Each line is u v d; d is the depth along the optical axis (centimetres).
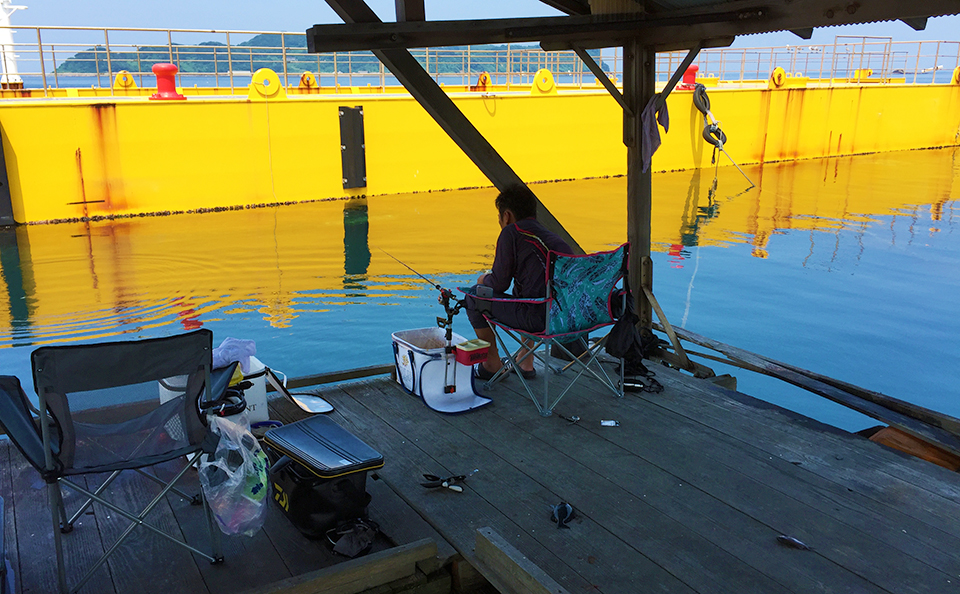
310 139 1276
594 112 1567
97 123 1098
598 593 228
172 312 673
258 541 261
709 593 228
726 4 399
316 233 1031
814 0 354
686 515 274
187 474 310
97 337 599
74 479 301
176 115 1156
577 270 356
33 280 780
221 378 261
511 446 338
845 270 852
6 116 1038
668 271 845
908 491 290
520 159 1502
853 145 2041
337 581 234
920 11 315
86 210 1115
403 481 305
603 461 321
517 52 1591
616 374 435
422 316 675
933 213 1220
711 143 1677
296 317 666
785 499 285
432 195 1391
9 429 224
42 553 250
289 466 265
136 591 231
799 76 2030
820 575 236
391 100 1338
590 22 405
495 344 423
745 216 1185
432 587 253
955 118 2241
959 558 245
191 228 1063
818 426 356
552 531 264
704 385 416
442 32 373
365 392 410
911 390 515
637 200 482
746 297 744
